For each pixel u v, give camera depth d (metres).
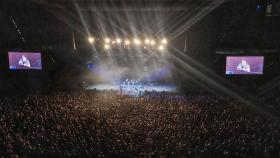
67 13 28.39
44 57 28.27
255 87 25.27
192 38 27.11
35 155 12.28
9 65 27.75
